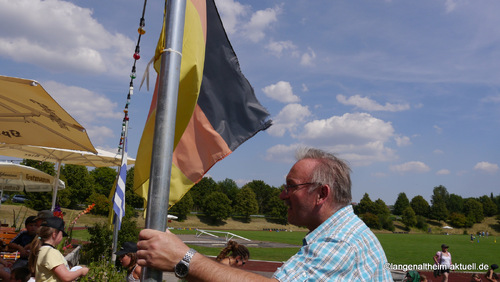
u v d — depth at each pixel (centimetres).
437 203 14938
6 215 3884
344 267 162
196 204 11838
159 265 155
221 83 257
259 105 262
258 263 2542
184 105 213
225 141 250
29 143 579
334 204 192
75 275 418
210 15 260
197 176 241
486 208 16062
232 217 11531
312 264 164
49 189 1332
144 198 225
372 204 13400
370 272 168
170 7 190
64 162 1126
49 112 470
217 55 259
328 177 193
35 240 416
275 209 11669
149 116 219
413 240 7150
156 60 205
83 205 7262
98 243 1310
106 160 1081
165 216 169
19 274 458
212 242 4131
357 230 179
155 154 173
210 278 152
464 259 3888
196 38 219
